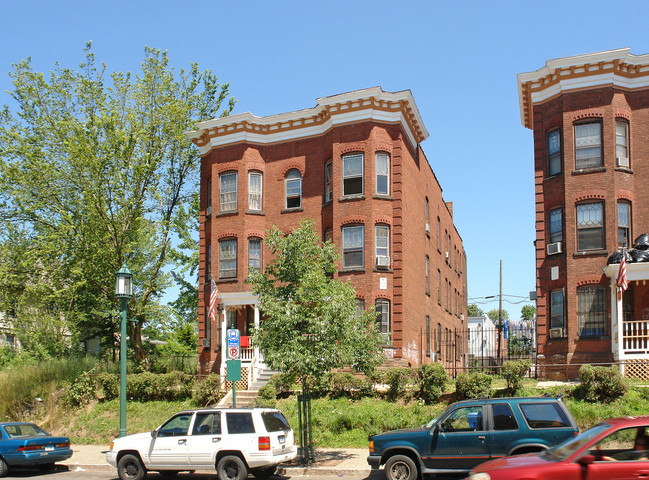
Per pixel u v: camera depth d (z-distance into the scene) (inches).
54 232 1382.9
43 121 1390.3
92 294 1428.4
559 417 546.9
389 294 1122.7
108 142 1312.7
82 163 1279.5
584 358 965.2
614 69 1013.8
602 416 751.1
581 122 1018.1
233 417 634.2
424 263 1353.3
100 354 1488.7
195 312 1537.9
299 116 1241.4
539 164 1066.1
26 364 1286.9
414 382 919.0
